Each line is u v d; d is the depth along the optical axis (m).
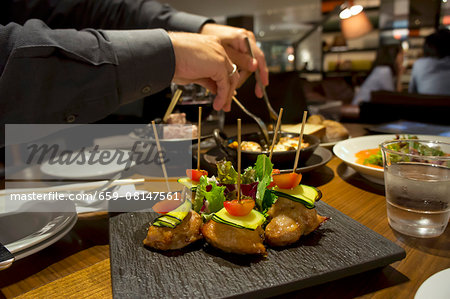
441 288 0.59
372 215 1.06
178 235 0.83
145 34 1.14
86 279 0.77
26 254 0.80
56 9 1.96
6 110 0.99
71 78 1.04
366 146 1.59
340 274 0.73
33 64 0.97
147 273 0.74
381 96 3.08
